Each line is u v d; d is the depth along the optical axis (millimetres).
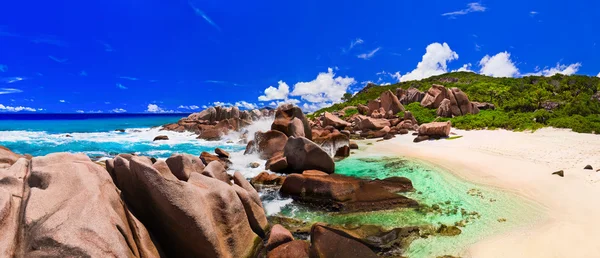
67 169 6180
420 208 10234
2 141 27516
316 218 9766
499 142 20297
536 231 8258
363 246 7117
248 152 19875
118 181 7070
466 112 37500
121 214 6293
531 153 16547
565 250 7203
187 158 8930
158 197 6418
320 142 19125
